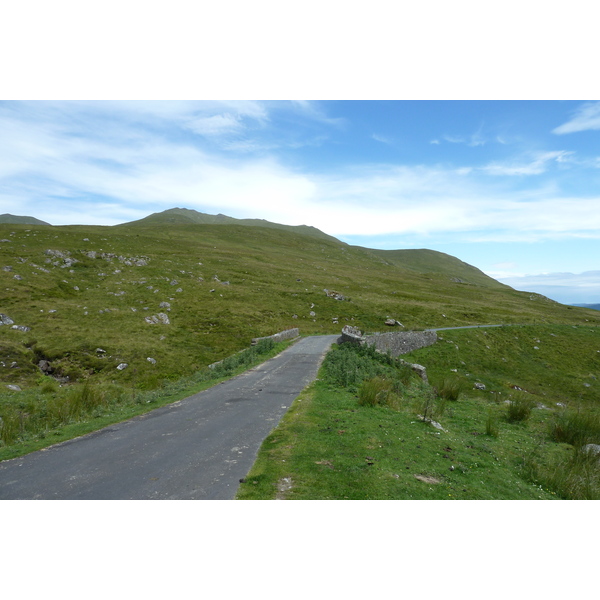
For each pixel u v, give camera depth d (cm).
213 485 836
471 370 4378
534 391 4028
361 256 17525
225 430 1254
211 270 8356
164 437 1193
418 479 910
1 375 3128
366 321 6372
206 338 4850
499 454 1235
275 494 785
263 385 2022
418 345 4706
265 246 14438
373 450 1062
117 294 5919
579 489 983
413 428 1332
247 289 7331
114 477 891
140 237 11100
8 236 8325
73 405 1677
